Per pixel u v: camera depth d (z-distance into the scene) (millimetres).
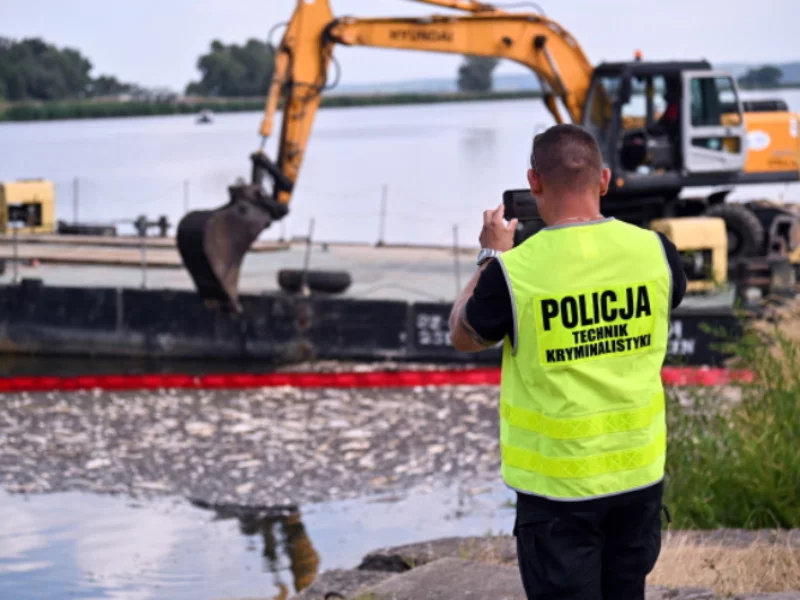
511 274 3402
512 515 10156
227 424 13383
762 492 7469
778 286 17453
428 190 51094
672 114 18906
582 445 3391
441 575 5691
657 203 19703
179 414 13828
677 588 5387
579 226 3449
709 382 11656
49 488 11047
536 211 3631
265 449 12359
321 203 46844
